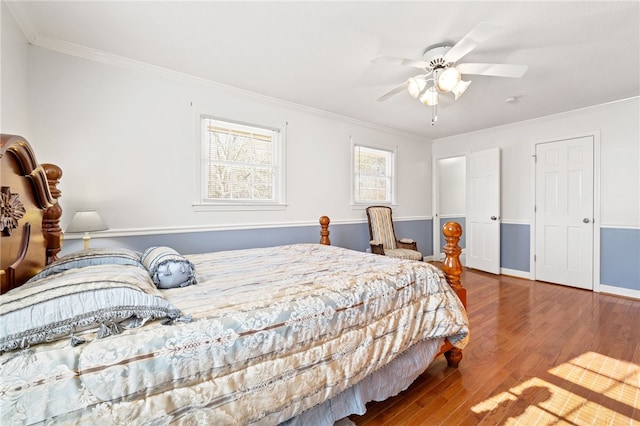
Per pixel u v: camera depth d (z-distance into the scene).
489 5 1.78
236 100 3.15
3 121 1.74
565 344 2.28
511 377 1.87
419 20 1.94
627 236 3.47
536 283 4.07
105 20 1.95
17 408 0.70
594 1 1.73
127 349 0.85
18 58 1.95
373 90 3.13
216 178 3.12
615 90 3.11
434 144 5.52
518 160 4.40
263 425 1.04
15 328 0.77
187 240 2.88
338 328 1.30
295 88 3.08
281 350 1.11
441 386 1.79
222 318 1.05
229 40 2.19
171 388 0.88
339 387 1.25
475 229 4.90
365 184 4.58
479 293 3.62
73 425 0.74
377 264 1.98
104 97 2.43
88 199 2.38
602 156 3.62
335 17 1.92
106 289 0.96
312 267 1.93
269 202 3.47
